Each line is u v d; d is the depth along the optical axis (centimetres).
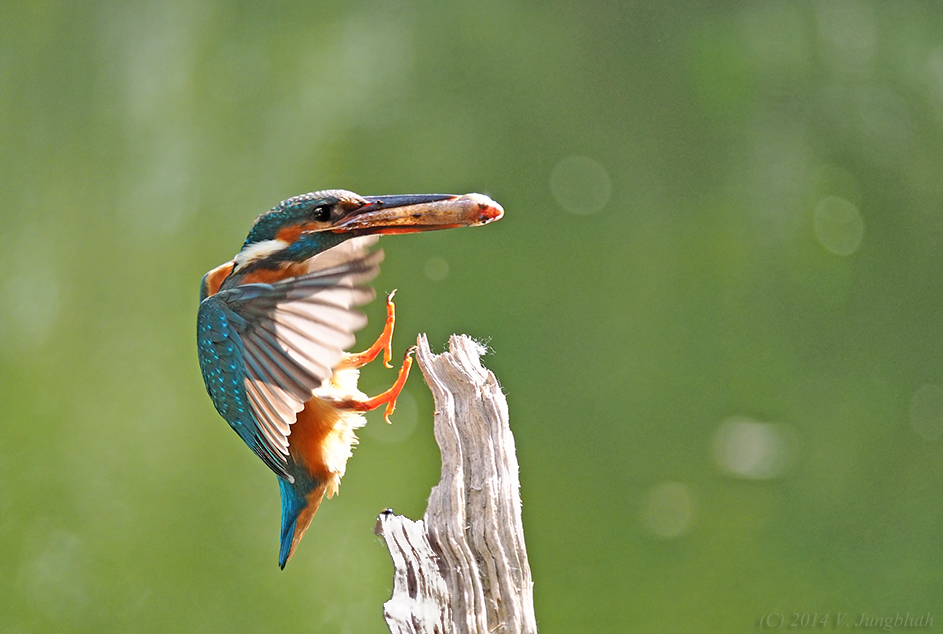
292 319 506
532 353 1382
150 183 1493
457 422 499
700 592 1206
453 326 1375
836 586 1195
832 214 1449
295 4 1536
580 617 1189
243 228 1464
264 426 555
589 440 1347
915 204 1453
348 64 1515
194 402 1395
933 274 1430
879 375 1391
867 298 1430
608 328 1412
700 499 1290
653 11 1541
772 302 1432
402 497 1240
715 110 1502
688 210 1471
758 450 1319
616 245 1453
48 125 1513
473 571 476
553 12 1555
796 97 1499
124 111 1518
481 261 1418
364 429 1256
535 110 1510
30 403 1377
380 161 1478
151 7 1534
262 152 1493
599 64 1530
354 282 484
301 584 1220
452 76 1524
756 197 1467
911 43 1502
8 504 1307
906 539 1255
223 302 540
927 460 1320
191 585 1266
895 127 1480
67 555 1278
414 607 474
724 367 1394
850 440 1341
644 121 1509
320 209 585
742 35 1520
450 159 1478
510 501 484
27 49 1520
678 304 1433
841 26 1512
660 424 1360
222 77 1520
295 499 604
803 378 1389
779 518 1273
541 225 1455
